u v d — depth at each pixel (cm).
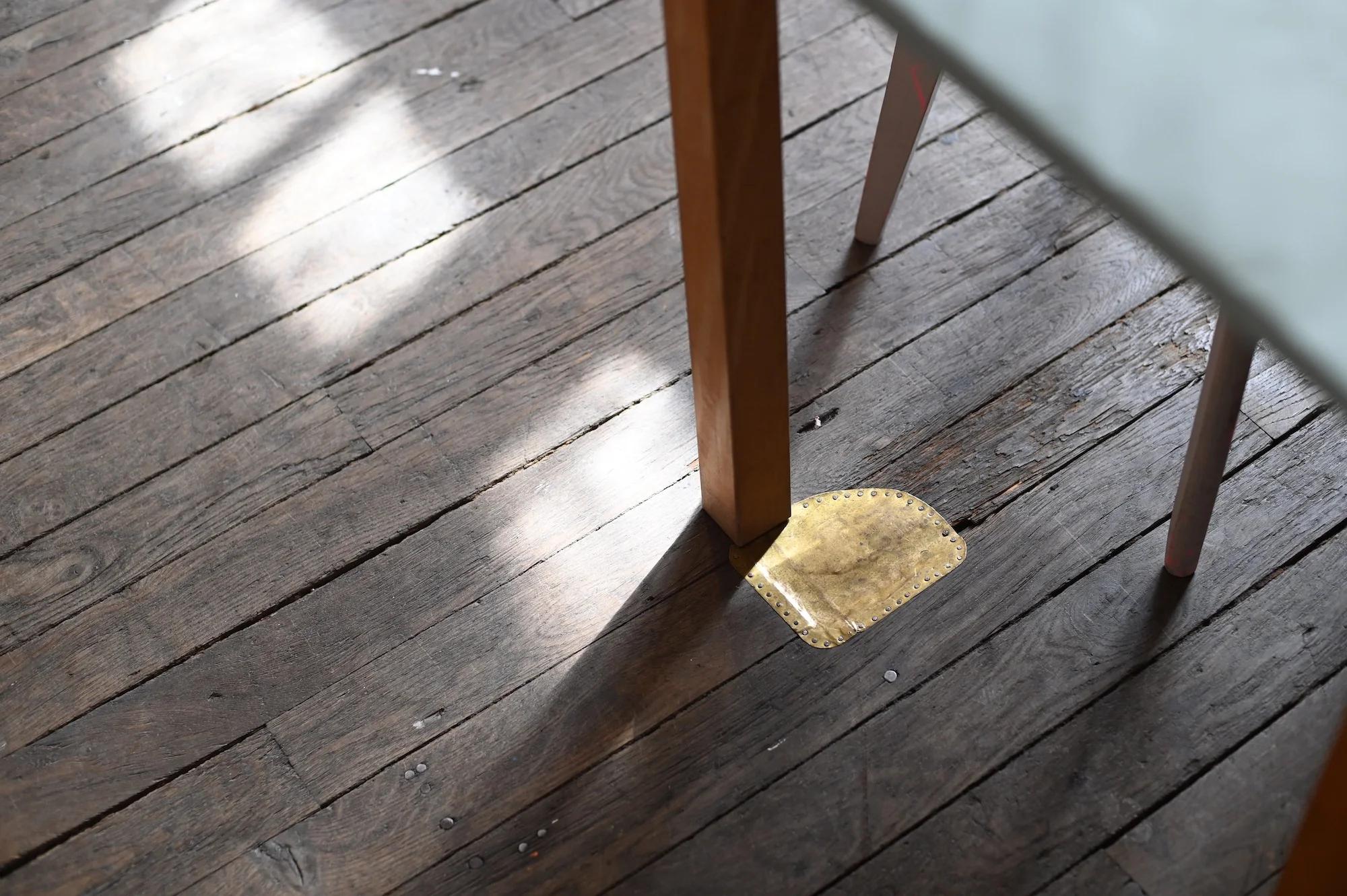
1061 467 178
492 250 194
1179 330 185
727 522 176
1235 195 119
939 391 183
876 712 168
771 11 141
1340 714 166
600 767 167
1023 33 131
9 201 201
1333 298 112
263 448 184
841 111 201
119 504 182
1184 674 168
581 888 163
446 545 178
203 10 214
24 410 187
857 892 162
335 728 170
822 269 191
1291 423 179
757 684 170
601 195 197
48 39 213
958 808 164
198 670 173
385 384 187
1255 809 163
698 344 161
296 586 177
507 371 187
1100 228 191
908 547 175
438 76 207
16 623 176
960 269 190
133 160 203
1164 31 130
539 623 174
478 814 166
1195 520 167
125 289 194
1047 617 171
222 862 165
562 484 180
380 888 163
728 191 149
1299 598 171
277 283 193
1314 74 128
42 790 169
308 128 204
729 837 164
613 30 209
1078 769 165
